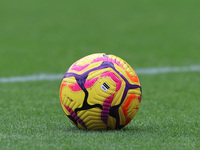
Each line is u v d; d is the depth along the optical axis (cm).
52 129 633
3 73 1448
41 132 610
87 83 582
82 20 2873
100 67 588
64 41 2230
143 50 2011
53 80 1313
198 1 3497
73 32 2495
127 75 597
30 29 2569
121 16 3009
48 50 1978
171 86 1201
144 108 864
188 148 510
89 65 593
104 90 579
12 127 652
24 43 2170
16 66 1594
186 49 2038
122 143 528
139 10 3212
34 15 3000
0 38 2308
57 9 3234
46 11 3148
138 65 1639
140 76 1401
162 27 2653
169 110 841
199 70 1523
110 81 581
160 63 1684
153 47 2089
